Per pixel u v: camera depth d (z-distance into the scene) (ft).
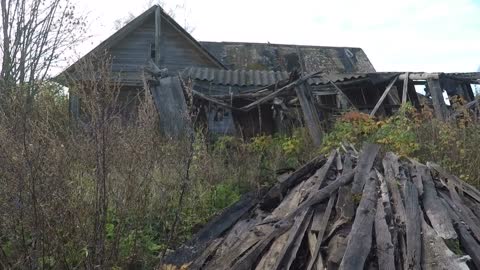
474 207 16.55
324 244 14.08
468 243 13.53
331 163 19.84
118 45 59.11
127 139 15.80
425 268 12.21
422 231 13.76
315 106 34.86
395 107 39.29
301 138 30.60
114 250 14.94
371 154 19.39
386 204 15.10
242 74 47.19
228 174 25.11
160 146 19.76
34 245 13.07
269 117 37.45
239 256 15.08
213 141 33.88
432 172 18.95
